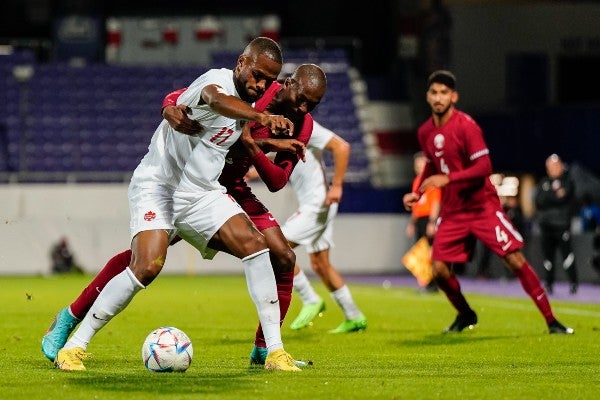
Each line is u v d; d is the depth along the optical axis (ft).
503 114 363.15
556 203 232.53
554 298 219.20
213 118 84.69
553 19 389.19
